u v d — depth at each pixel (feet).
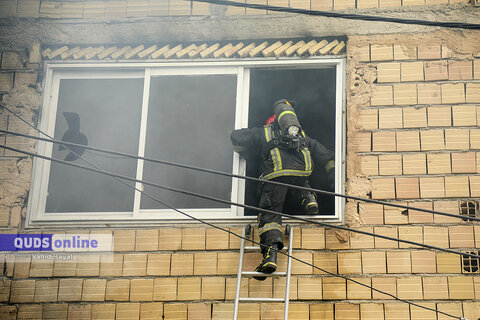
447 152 30.48
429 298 28.50
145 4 34.96
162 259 30.50
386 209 30.04
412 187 30.22
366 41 32.58
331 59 32.91
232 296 29.58
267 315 29.01
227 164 32.68
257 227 30.55
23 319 30.12
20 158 33.01
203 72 33.86
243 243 29.63
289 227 29.94
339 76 32.58
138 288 30.14
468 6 32.37
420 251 29.25
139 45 34.76
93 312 29.96
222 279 29.91
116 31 34.78
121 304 29.96
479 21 32.04
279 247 28.96
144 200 32.27
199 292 29.78
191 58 33.94
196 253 30.45
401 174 30.48
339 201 30.60
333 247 29.73
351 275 29.22
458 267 28.84
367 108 31.58
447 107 31.09
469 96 31.09
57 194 32.96
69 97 34.47
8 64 34.53
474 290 28.43
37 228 31.71
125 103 34.24
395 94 31.58
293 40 33.78
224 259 30.19
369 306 28.68
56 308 30.19
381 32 32.65
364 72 32.12
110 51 34.60
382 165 30.71
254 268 29.86
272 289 29.48
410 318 28.30
